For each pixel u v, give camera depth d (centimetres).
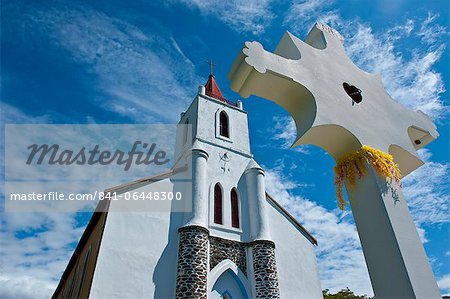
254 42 506
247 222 1728
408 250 438
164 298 1298
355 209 512
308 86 514
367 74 654
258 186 1828
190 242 1423
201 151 1764
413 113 655
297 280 1669
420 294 404
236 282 1512
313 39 679
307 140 527
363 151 509
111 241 1315
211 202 1673
